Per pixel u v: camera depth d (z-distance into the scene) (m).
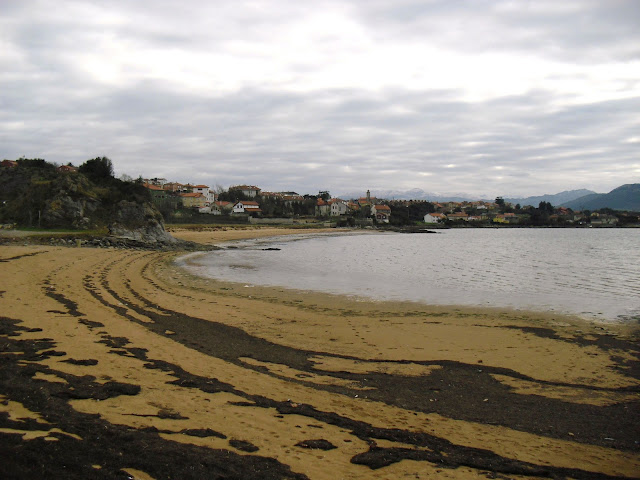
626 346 16.20
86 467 5.71
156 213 66.50
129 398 8.59
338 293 26.80
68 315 15.97
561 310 22.62
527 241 99.00
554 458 7.81
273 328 17.41
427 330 17.88
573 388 11.90
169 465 6.01
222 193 196.12
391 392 10.92
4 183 68.19
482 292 27.94
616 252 65.44
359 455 7.10
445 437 8.35
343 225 164.00
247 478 5.94
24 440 6.18
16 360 10.24
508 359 14.34
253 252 59.34
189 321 17.56
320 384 11.12
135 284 26.27
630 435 9.05
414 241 96.56
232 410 8.58
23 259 30.75
